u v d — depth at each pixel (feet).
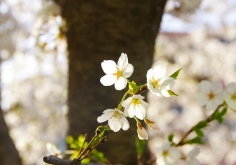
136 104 1.85
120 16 3.02
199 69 13.43
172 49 13.74
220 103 2.48
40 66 12.10
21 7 9.76
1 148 3.72
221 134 14.38
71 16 3.13
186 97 13.87
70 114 3.16
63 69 12.47
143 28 3.08
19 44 10.52
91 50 3.09
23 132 13.35
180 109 16.51
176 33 14.20
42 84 13.39
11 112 12.82
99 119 1.85
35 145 13.20
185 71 13.48
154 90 1.86
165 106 14.28
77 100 3.12
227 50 13.85
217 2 12.27
